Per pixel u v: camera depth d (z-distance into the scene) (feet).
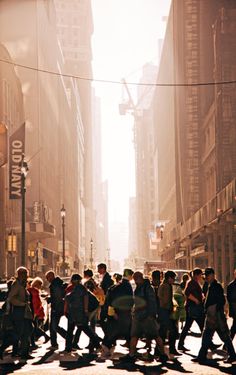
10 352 72.69
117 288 65.41
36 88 389.80
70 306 68.44
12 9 398.83
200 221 239.91
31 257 293.43
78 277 68.95
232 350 59.62
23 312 63.62
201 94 364.17
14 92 322.55
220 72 277.23
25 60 392.88
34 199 377.71
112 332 65.72
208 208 215.92
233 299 66.80
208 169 337.52
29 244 322.34
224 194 179.93
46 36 445.78
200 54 364.79
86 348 74.69
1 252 274.77
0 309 69.77
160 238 506.07
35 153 364.99
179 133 382.22
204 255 279.49
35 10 399.44
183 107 380.78
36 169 381.40
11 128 313.12
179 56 392.06
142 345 78.95
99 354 68.49
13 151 281.13
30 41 394.52
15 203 323.37
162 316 65.31
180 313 84.64
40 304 76.64
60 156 545.44
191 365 58.34
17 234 310.65
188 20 368.48
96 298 70.28
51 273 75.97
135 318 60.39
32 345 76.18
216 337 87.86
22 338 64.39
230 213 175.22
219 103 274.57
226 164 269.85
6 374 53.62
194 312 70.49
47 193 435.53
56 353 70.08
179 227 344.28
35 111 387.34
